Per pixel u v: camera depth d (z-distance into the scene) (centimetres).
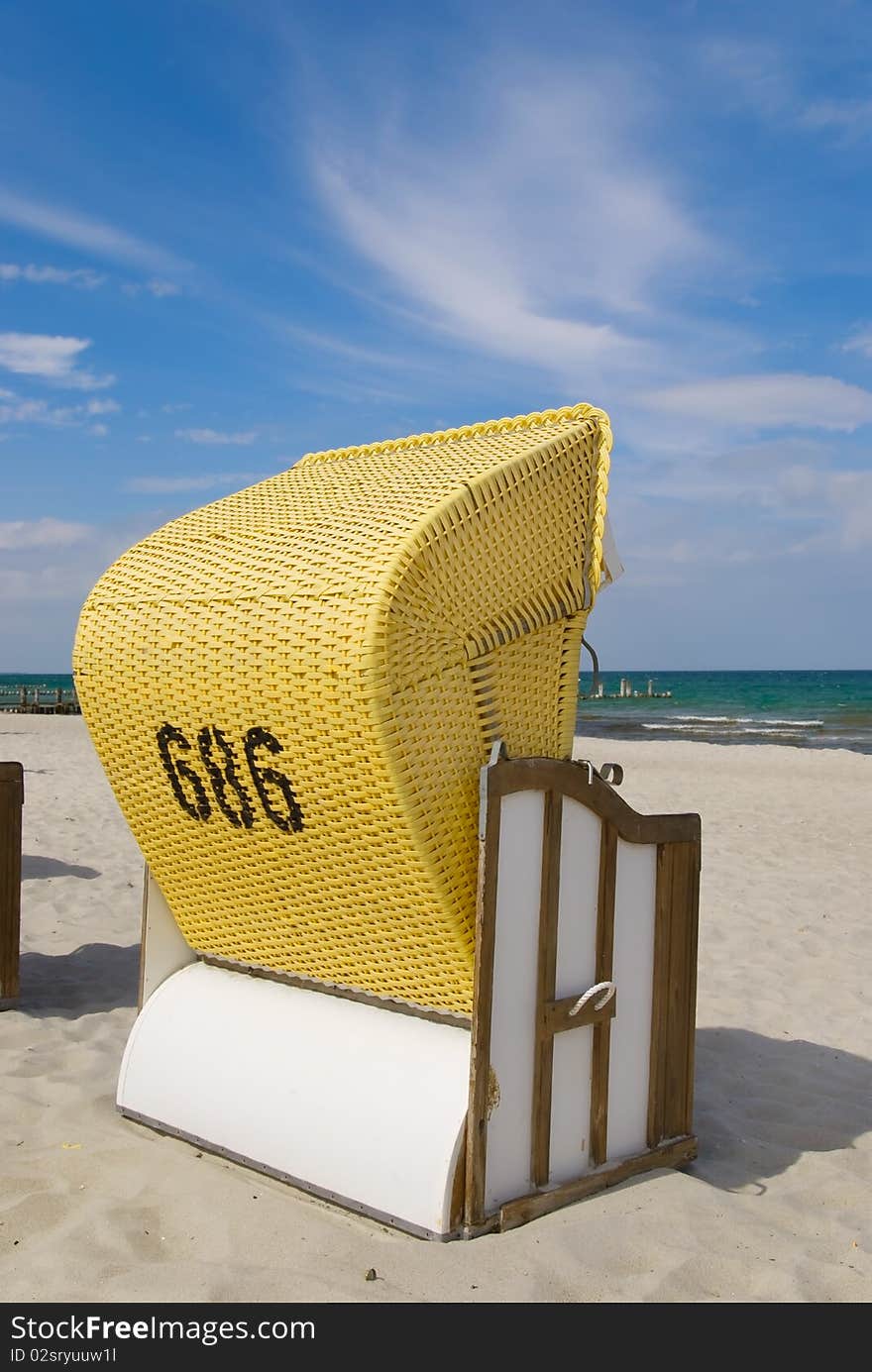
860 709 5291
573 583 370
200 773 371
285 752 338
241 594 349
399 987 361
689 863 392
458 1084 331
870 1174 396
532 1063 338
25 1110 412
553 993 342
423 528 321
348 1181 336
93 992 595
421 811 320
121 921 755
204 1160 373
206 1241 319
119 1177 359
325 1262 305
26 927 730
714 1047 538
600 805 355
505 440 393
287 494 411
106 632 394
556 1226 329
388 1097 339
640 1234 327
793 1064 516
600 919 360
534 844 337
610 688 8025
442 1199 316
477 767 339
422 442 435
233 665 344
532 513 355
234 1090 374
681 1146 391
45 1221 329
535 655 364
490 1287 296
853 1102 470
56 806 1273
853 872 989
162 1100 394
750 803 1500
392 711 310
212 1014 401
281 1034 378
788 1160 407
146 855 417
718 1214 346
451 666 330
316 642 319
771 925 779
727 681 10075
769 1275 310
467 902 336
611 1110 368
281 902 376
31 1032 514
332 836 341
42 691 5675
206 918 411
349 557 328
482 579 339
